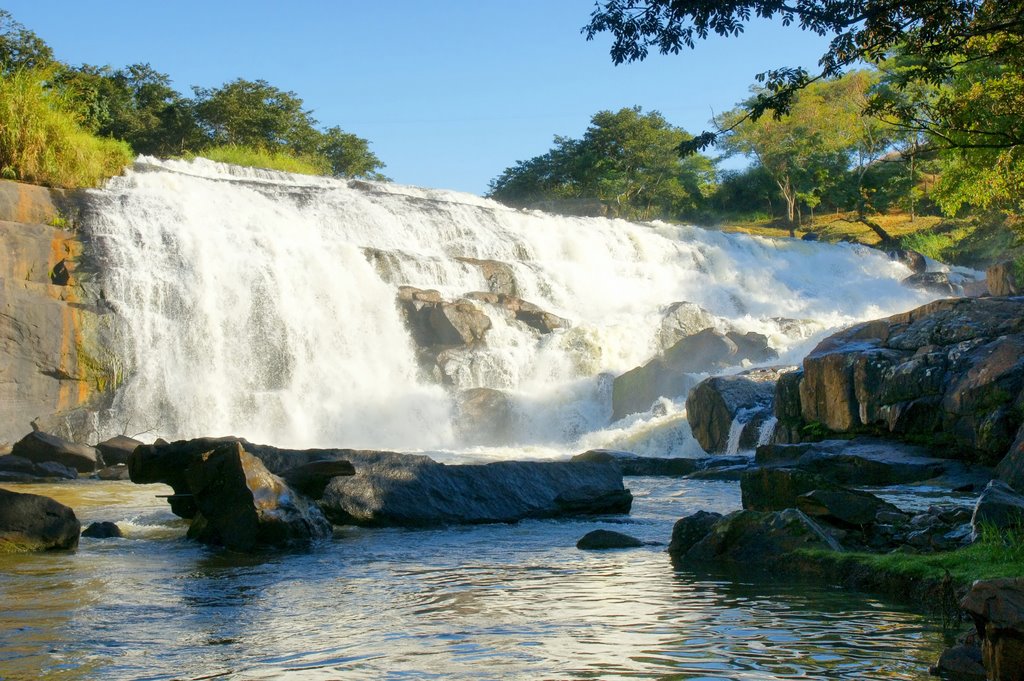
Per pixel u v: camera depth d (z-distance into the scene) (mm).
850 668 5824
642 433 29578
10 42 65438
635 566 10117
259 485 11781
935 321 22047
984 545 8508
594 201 89625
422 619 7414
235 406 32875
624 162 91438
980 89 16484
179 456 12992
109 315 32219
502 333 39125
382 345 37844
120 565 10172
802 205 89375
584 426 34906
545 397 35594
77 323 31266
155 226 36500
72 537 11445
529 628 7039
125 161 42094
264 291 36250
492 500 14586
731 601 8031
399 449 31312
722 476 21703
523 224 52281
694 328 41531
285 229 41969
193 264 35844
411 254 41719
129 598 8320
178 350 33812
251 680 5613
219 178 45250
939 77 13156
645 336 40219
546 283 45688
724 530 10367
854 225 80500
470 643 6551
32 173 37094
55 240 33625
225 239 37656
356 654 6246
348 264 39062
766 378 28484
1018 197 27812
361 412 34438
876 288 56844
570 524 14227
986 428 18734
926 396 20734
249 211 41906
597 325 39469
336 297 37875
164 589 8789
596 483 15703
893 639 6605
